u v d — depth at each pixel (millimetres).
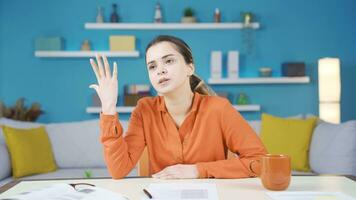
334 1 4277
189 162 1235
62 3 4164
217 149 1256
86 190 899
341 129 2645
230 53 4109
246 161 1111
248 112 4234
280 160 914
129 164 1161
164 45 1138
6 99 4125
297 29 4270
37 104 3859
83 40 4176
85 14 4172
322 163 2705
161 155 1252
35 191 896
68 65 4168
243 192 909
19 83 4133
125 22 4195
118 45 4109
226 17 4246
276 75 4266
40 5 4145
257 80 4121
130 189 960
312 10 4270
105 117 1131
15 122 3156
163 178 1086
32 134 2938
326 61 3869
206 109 1247
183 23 4133
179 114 1251
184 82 1186
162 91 1144
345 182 1019
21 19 4129
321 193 891
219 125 1247
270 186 921
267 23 4254
